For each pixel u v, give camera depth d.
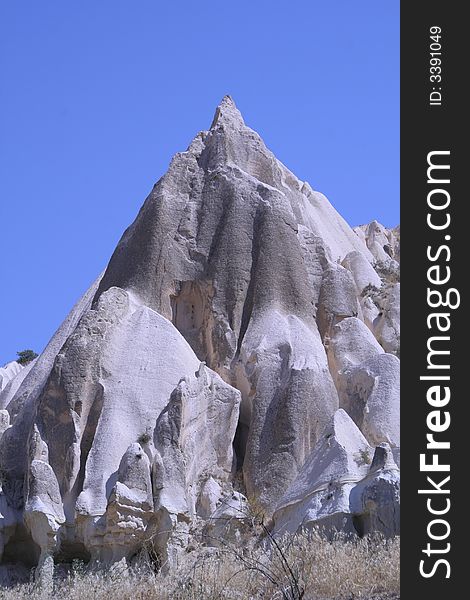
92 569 27.28
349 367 31.73
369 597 19.91
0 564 29.17
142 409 29.88
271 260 33.22
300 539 23.55
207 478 29.20
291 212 34.38
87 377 30.33
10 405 33.34
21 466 30.89
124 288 33.56
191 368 31.28
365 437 29.28
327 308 33.38
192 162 36.06
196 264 34.00
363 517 25.66
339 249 39.25
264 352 31.27
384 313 34.91
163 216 34.41
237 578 20.91
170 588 21.48
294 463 29.11
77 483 29.09
